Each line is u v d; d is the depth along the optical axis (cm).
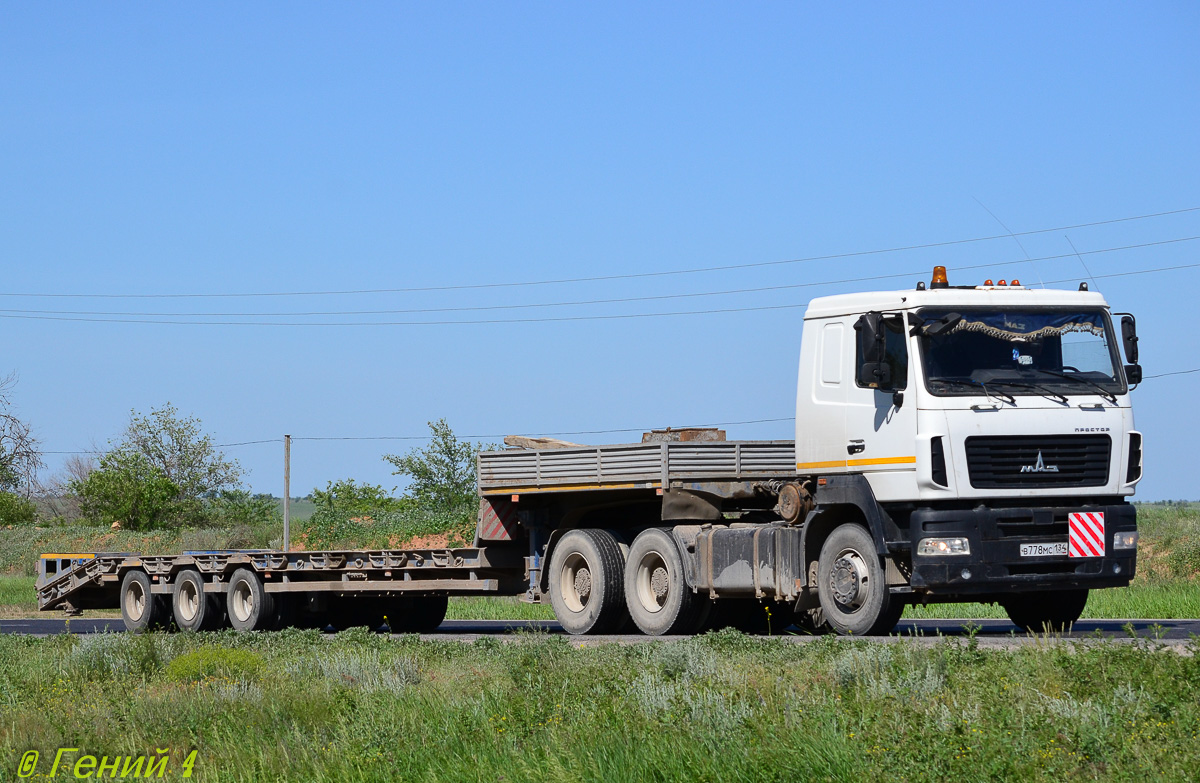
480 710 1216
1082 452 1723
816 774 898
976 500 1695
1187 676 1114
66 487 9569
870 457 1764
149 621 3095
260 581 2809
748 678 1295
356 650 1839
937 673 1198
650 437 2261
